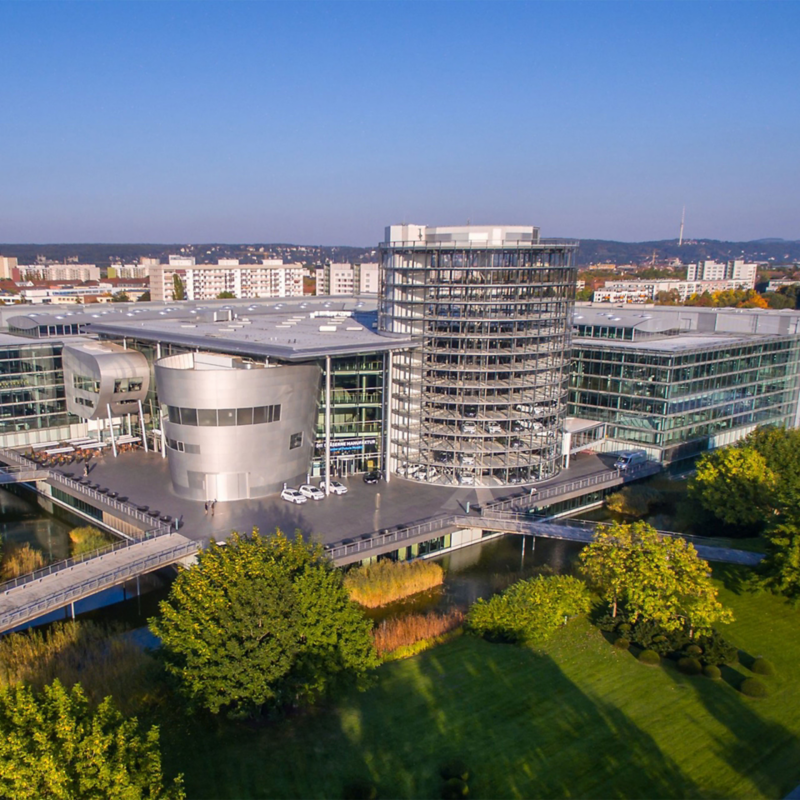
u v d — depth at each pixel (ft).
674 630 183.32
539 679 167.22
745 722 151.94
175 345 314.76
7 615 175.32
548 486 286.46
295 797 128.16
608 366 339.77
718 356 339.57
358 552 220.23
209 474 261.44
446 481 290.56
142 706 152.05
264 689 139.74
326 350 258.37
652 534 188.44
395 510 258.98
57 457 312.50
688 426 335.47
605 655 177.88
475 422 290.76
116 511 253.44
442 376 289.53
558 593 194.90
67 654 172.76
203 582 148.97
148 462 313.73
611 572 193.67
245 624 141.49
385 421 296.10
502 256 276.62
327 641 150.10
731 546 239.71
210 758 137.80
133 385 317.83
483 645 183.52
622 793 130.82
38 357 336.29
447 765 134.21
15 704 106.63
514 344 282.97
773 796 130.21
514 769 136.87
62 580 194.80
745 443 285.84
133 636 195.31
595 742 145.07
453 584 228.02
